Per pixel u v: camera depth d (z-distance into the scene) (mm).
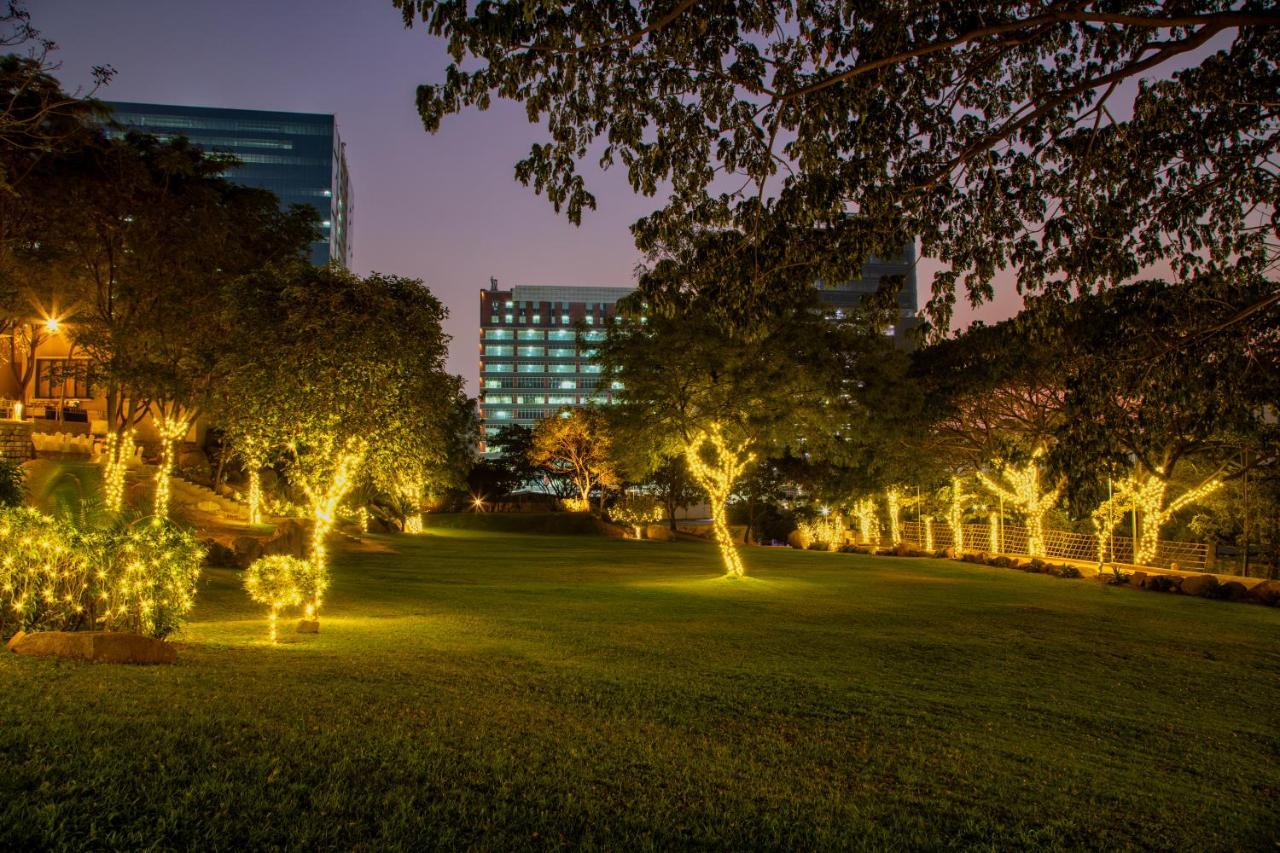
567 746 7164
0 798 4719
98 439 42969
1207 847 6305
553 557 37062
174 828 4656
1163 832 6516
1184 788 7914
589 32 9180
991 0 9195
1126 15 7789
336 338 15602
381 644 12477
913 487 47219
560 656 12320
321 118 179375
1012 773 7699
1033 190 11047
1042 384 33469
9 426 36469
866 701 10352
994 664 14305
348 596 20047
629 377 27359
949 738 8812
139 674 8102
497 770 6270
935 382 36781
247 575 13016
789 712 9391
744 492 62344
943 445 42156
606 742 7445
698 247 11180
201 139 174625
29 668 7848
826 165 10523
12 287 30312
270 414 15859
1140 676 14195
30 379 44844
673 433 28344
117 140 27438
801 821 5902
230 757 5840
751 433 27578
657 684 10438
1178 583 29188
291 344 15812
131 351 30344
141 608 10055
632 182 10562
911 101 10523
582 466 77750
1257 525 32750
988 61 10203
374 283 16641
